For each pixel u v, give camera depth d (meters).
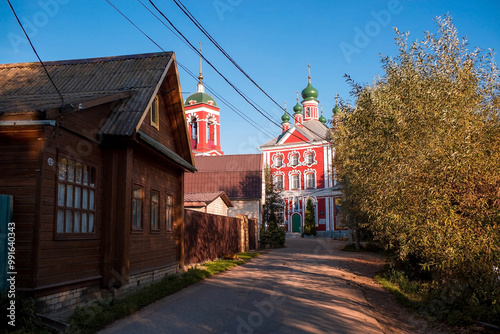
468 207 7.80
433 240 8.30
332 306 9.61
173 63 12.57
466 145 7.82
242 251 26.36
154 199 12.16
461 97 8.59
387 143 9.37
